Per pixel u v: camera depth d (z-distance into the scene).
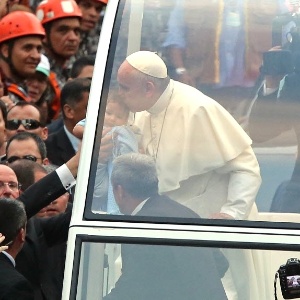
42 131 34.28
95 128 19.83
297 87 20.30
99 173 19.53
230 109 20.16
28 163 28.44
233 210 19.61
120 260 18.97
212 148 19.92
